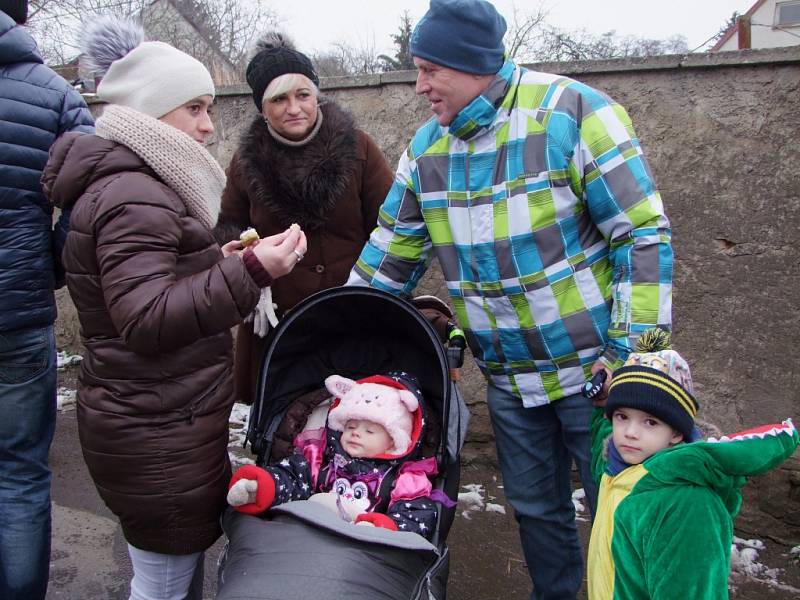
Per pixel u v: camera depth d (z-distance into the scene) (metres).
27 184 2.29
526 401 2.32
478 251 2.23
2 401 2.34
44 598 2.55
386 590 1.66
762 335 3.19
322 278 2.96
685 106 3.21
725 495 1.60
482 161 2.19
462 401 2.29
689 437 1.74
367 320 2.48
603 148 2.04
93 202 1.80
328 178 2.82
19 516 2.40
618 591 1.66
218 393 1.97
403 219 2.46
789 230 3.09
